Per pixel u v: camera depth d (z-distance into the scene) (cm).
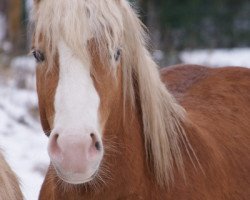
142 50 530
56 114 461
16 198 595
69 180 457
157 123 539
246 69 692
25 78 1484
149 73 536
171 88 666
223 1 2400
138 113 545
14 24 1991
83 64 466
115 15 484
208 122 605
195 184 550
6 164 595
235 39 2389
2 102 1295
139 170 538
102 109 475
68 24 467
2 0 2450
